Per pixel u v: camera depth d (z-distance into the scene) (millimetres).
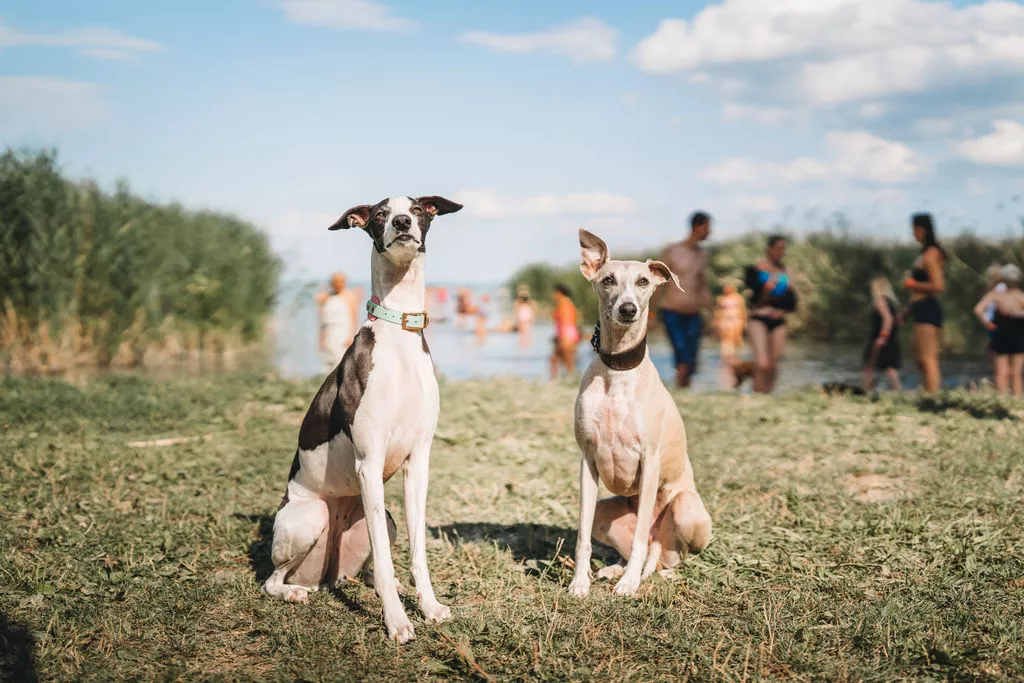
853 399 10195
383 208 4066
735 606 4320
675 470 4820
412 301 4141
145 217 17734
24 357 15648
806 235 23359
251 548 5227
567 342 16250
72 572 4652
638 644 3762
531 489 6602
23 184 15414
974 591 4309
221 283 20328
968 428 8055
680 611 4164
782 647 3689
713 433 8422
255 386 11141
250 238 22281
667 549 4875
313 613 4191
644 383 4547
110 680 3438
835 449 7516
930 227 10875
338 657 3676
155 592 4418
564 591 4469
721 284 23406
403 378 4074
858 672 3469
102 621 3984
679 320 11508
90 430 8438
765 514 5750
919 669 3512
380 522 4039
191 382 11469
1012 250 18266
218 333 20500
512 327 30688
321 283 23094
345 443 4164
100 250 16562
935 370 10961
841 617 4059
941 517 5520
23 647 3664
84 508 5828
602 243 4723
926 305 10859
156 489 6453
